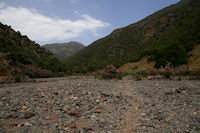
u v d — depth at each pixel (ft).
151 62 96.53
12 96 19.08
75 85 27.58
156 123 11.21
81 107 14.83
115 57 210.38
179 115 12.67
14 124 10.18
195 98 18.12
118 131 9.91
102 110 14.17
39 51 149.79
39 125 10.41
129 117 12.51
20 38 148.66
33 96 18.92
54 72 103.81
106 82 36.52
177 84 29.45
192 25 120.88
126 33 306.55
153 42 177.78
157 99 18.30
